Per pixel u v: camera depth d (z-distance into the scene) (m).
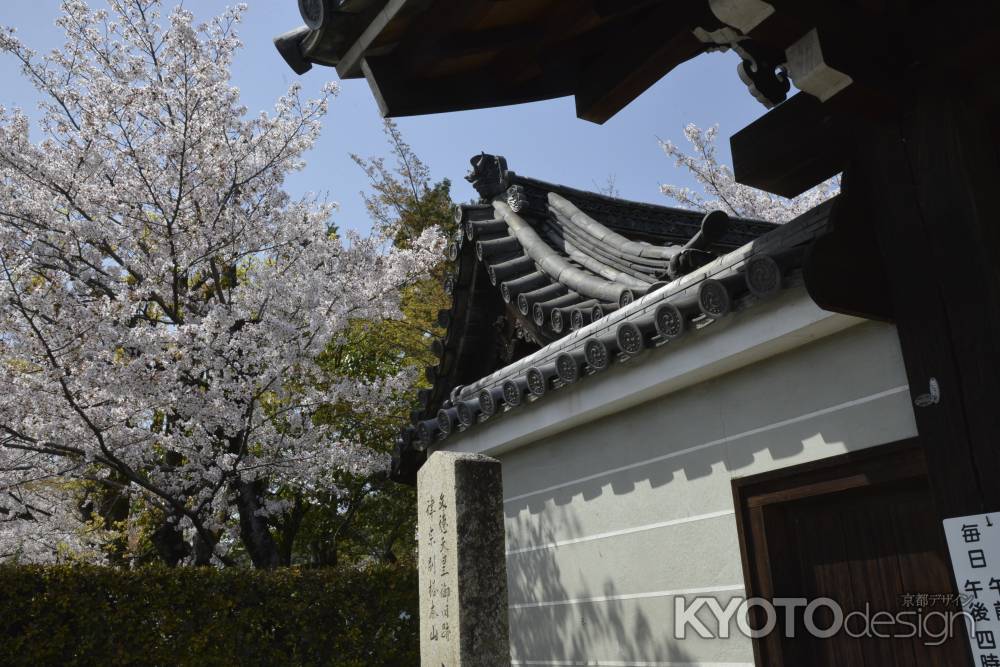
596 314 5.76
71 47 11.44
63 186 10.40
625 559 5.29
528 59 3.82
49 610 6.78
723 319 4.35
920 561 3.73
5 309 9.28
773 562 4.30
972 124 2.95
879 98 3.03
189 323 10.30
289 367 10.79
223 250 11.51
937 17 2.93
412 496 14.91
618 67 3.88
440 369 7.83
